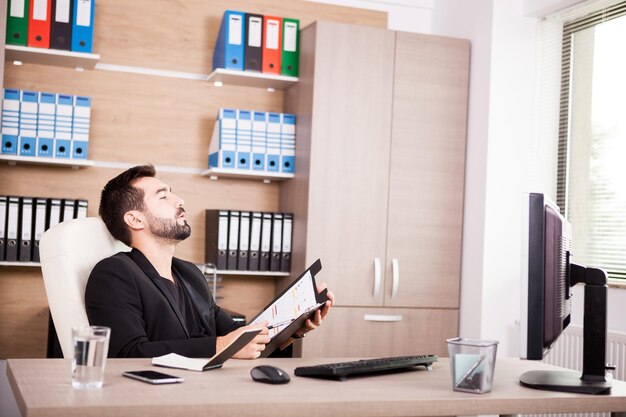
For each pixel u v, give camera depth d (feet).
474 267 13.20
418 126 13.26
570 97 13.15
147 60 13.26
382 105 13.03
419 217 13.24
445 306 13.41
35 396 4.49
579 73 13.00
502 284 13.07
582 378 5.95
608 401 5.50
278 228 13.07
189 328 7.73
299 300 6.60
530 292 5.71
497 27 13.19
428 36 13.35
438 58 13.42
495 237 13.06
